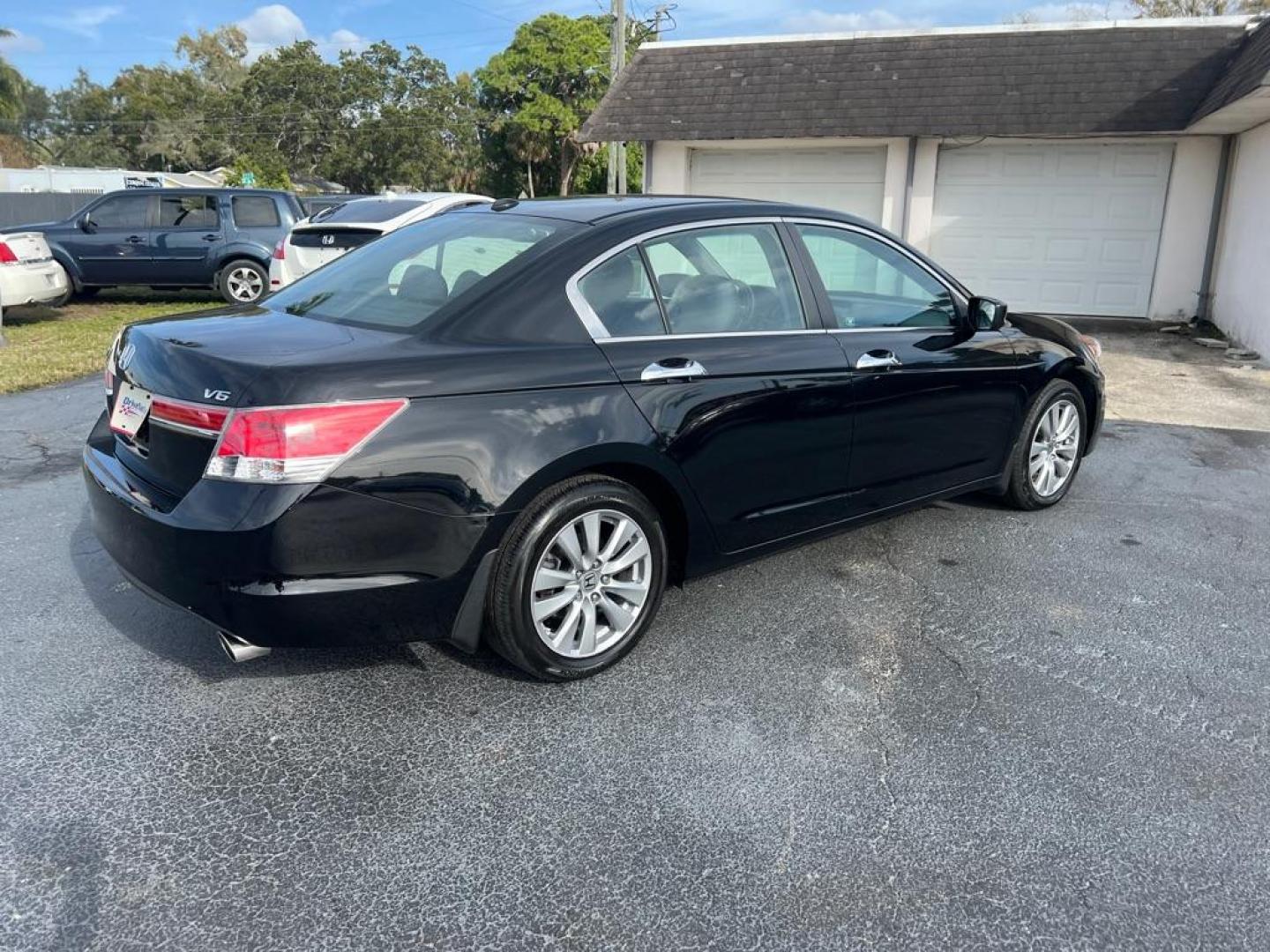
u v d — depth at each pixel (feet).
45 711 10.18
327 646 9.37
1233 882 7.91
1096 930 7.38
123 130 246.88
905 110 42.70
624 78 48.32
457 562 9.55
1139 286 42.73
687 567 11.80
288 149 190.49
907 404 13.69
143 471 9.98
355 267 12.49
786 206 13.10
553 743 9.75
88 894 7.57
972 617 12.85
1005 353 15.33
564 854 8.14
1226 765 9.55
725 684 10.99
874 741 9.87
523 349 10.11
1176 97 39.42
